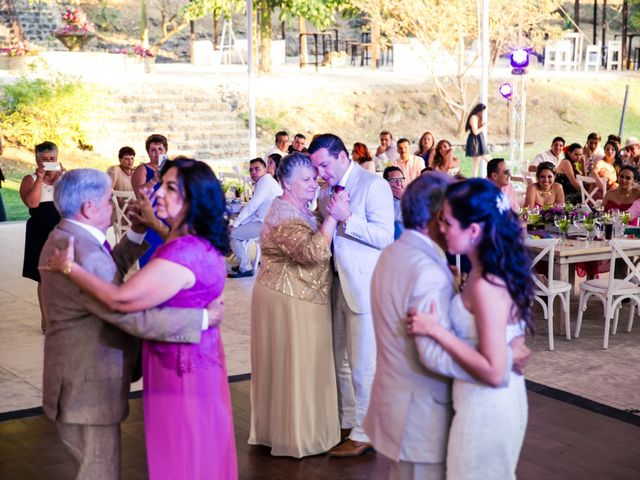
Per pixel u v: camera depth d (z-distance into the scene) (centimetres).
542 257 657
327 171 441
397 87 2227
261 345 450
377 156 1320
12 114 1680
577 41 2566
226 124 1908
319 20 2245
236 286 878
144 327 302
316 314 440
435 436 289
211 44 2431
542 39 2462
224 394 330
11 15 2069
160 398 318
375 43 2481
